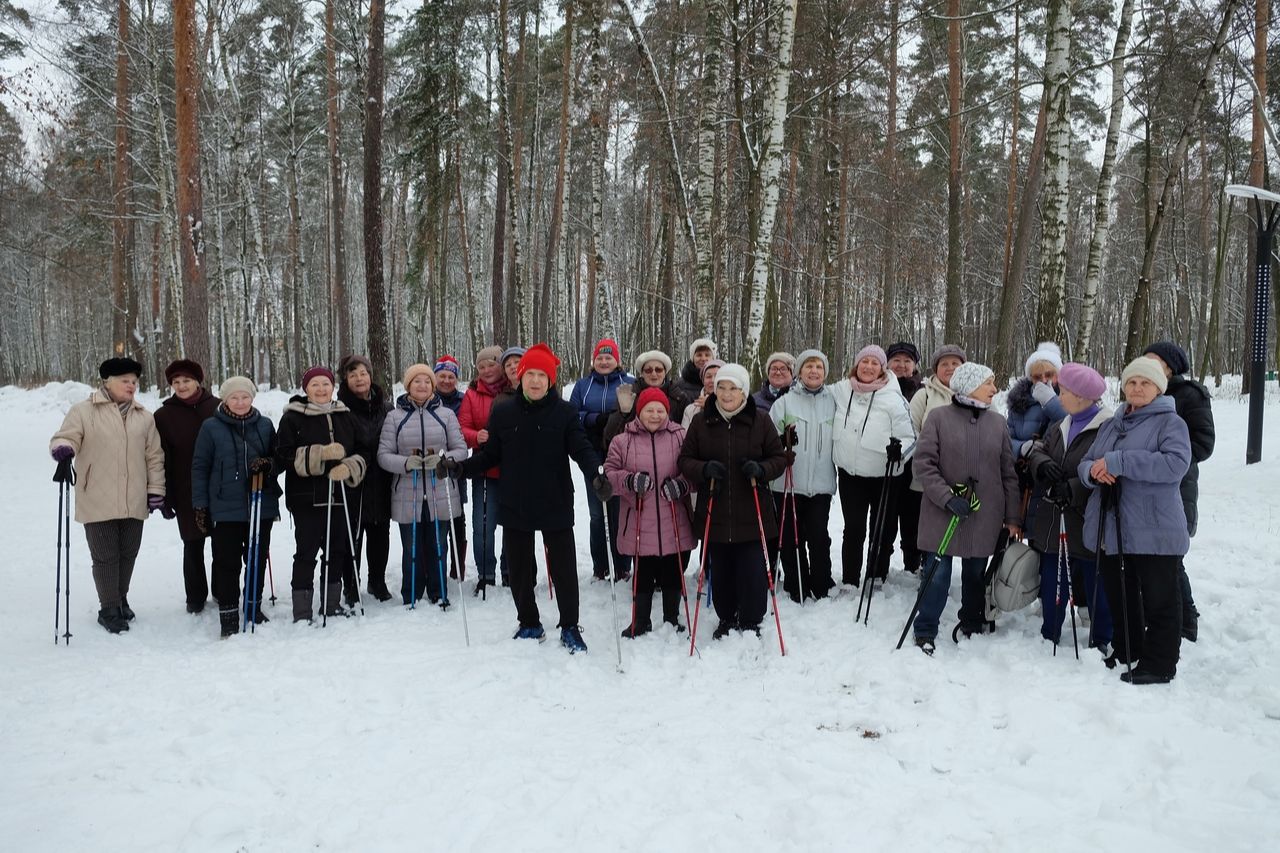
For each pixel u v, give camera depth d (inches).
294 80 868.0
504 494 188.1
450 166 784.3
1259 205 334.6
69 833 109.5
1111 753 124.4
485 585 235.3
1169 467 148.6
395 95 877.2
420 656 181.5
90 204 805.9
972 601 183.2
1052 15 364.2
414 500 221.3
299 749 136.0
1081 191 1138.0
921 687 155.2
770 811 113.6
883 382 212.7
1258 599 191.0
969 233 938.7
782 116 375.9
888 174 675.4
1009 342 549.6
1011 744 130.0
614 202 1181.7
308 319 975.6
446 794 119.1
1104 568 164.1
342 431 211.6
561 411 187.6
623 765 127.6
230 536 201.3
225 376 964.6
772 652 180.4
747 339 387.5
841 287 866.8
